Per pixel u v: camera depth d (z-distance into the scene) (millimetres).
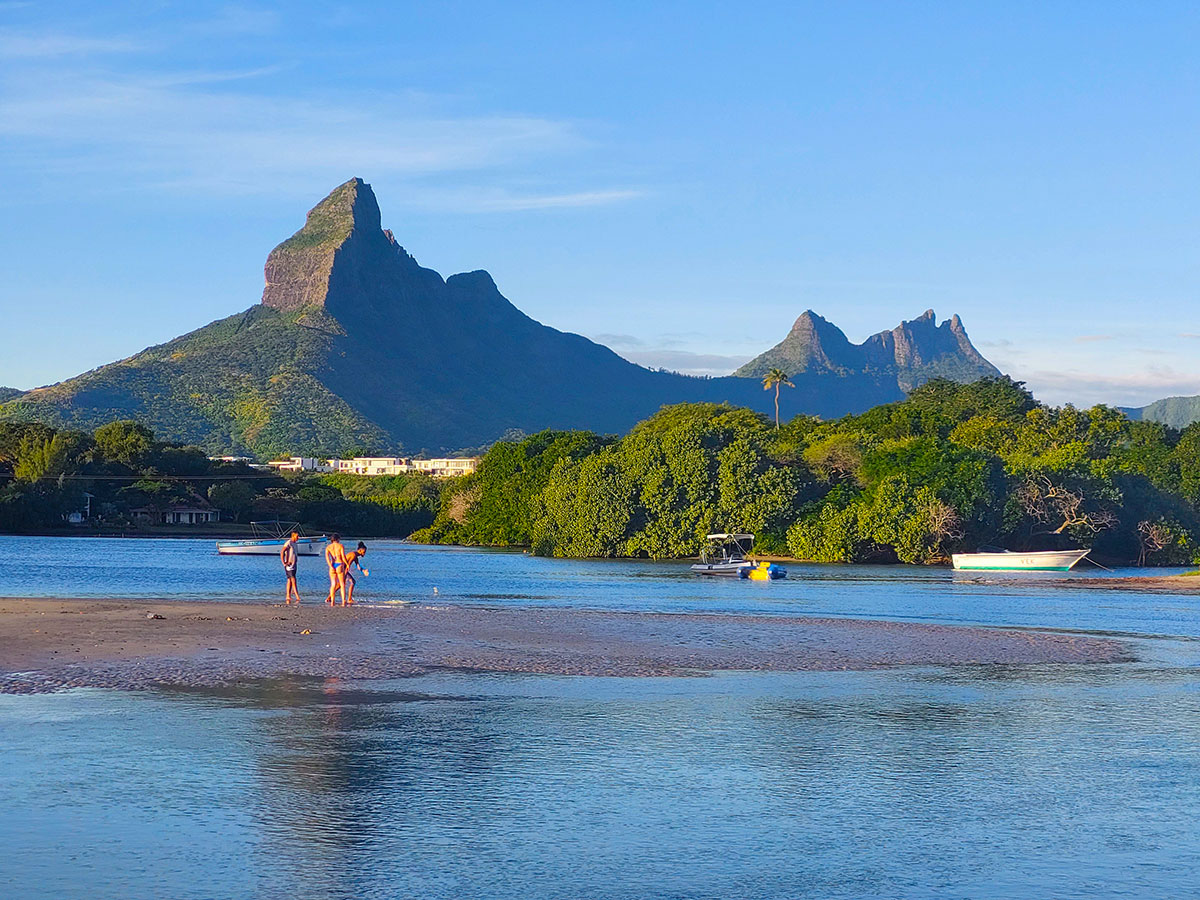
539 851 15102
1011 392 176250
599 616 47375
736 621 46281
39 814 16281
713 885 13938
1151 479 134875
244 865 14281
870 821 16750
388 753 20312
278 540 155000
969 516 113875
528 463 163125
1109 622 52781
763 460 124812
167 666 29406
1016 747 21891
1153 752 21547
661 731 22750
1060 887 14086
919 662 34344
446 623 42031
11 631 35219
